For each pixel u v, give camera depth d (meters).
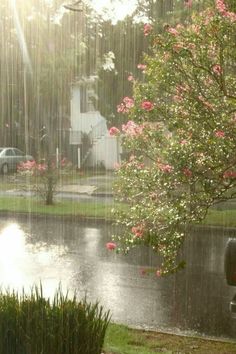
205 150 6.08
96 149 27.08
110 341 6.22
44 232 14.41
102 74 20.44
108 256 11.31
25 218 16.81
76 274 9.90
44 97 22.83
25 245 12.67
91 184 22.56
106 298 8.42
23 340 4.20
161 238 6.38
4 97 22.78
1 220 16.44
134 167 6.87
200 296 8.41
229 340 6.61
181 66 5.82
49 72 21.03
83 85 21.64
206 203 6.20
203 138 6.10
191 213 6.23
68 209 17.11
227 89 5.99
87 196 20.03
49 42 19.95
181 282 9.27
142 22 17.41
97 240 13.12
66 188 21.69
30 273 9.98
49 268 10.36
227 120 5.99
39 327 4.19
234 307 7.09
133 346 6.14
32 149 25.48
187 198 6.26
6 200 19.34
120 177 7.06
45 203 18.55
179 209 6.23
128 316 7.52
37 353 4.15
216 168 6.11
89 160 27.05
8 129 25.11
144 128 6.75
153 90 6.18
